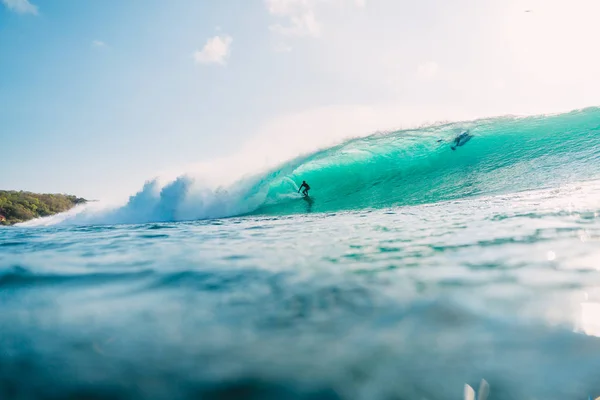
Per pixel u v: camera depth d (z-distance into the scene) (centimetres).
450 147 1517
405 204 1130
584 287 216
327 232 535
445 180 1316
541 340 156
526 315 183
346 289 240
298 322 190
